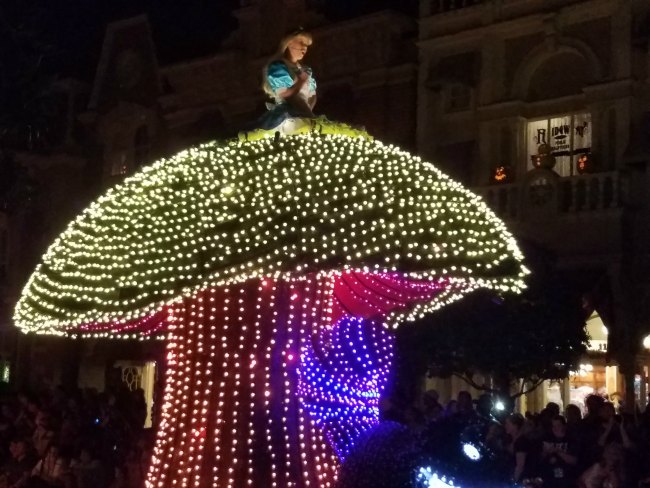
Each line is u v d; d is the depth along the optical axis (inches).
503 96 820.0
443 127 853.8
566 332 654.5
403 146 869.8
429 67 861.2
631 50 751.7
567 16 787.4
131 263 315.3
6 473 466.9
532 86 817.5
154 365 1041.5
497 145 819.4
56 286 339.6
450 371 660.7
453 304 636.1
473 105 838.5
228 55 991.0
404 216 302.7
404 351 649.0
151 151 1082.7
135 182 351.9
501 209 792.9
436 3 869.2
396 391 530.3
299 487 323.9
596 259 741.9
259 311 330.6
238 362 331.3
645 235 742.5
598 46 770.2
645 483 378.3
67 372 1130.7
